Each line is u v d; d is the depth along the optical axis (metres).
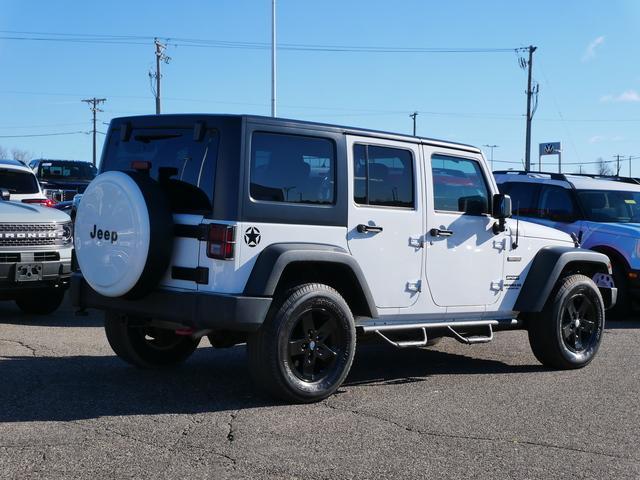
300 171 5.99
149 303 5.95
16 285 9.08
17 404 5.77
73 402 5.87
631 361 8.29
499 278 7.45
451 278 7.03
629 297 11.76
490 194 7.42
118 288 5.86
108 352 7.91
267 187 5.80
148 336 7.25
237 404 5.94
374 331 6.45
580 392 6.74
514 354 8.66
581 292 7.82
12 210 9.27
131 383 6.56
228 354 8.07
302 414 5.71
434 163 6.94
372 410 5.90
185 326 6.01
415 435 5.27
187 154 5.95
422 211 6.77
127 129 6.45
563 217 12.21
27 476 4.29
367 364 7.90
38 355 7.61
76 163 25.02
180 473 4.40
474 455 4.89
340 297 6.07
